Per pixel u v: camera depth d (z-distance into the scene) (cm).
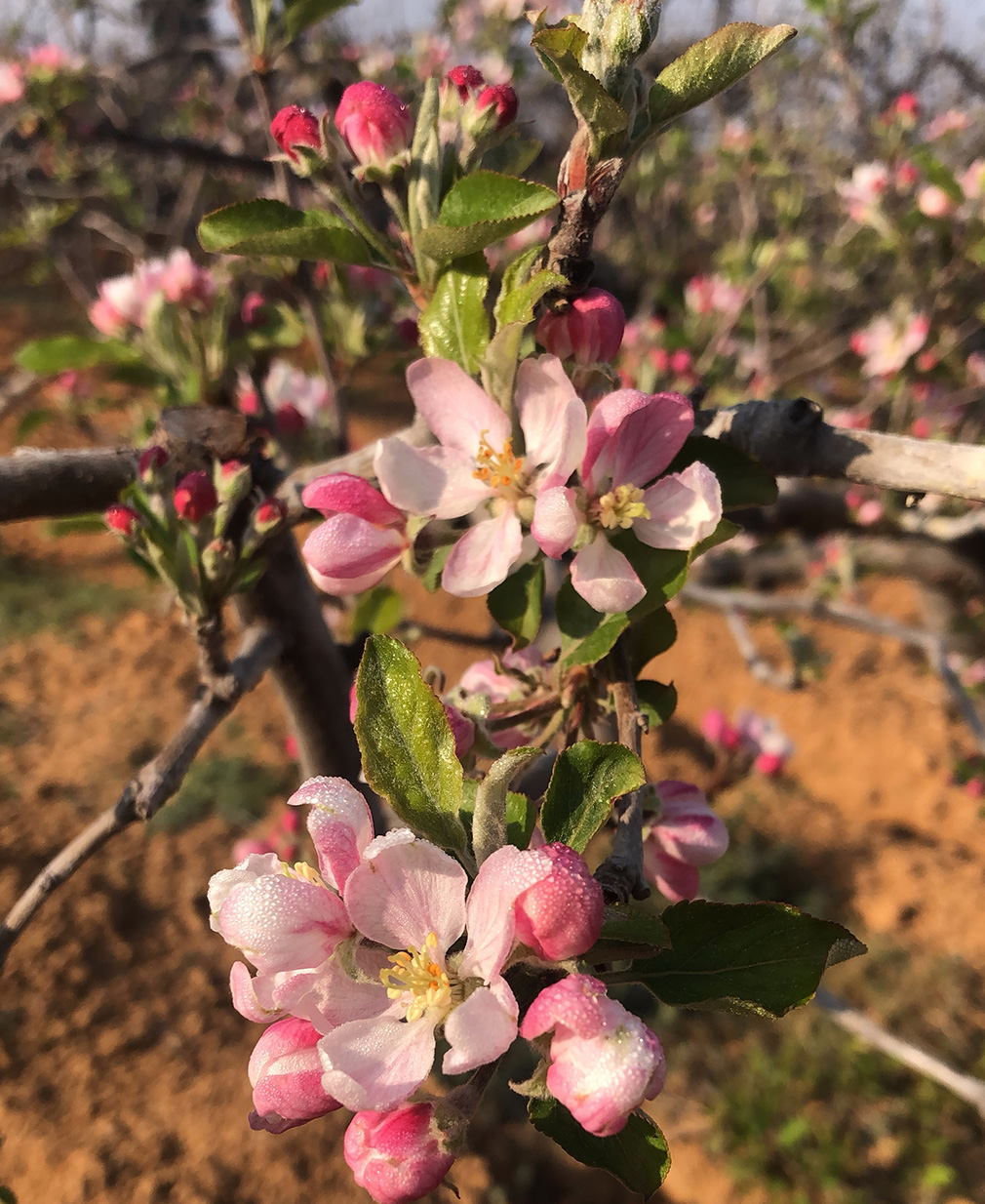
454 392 18
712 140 119
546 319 18
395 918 14
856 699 136
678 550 18
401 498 18
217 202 131
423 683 15
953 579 71
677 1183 73
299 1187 68
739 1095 77
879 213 64
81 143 82
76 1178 67
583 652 18
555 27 17
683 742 126
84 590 144
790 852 106
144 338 41
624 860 15
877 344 66
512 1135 73
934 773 121
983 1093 38
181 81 146
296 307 46
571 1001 12
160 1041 78
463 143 19
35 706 119
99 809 101
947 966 90
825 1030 83
